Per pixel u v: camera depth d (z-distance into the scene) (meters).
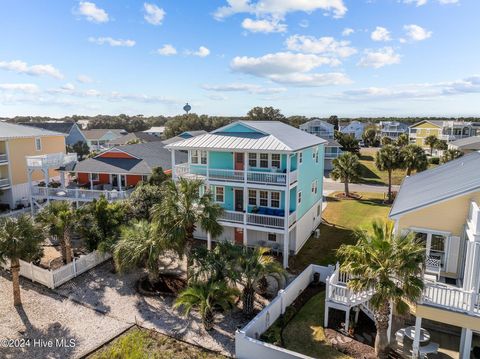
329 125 82.50
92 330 14.73
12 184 34.62
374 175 53.97
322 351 13.59
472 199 13.47
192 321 15.49
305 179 25.77
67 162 34.94
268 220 22.02
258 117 121.31
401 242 11.97
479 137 64.38
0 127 36.41
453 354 13.62
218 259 16.16
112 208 21.97
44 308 16.33
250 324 13.70
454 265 14.26
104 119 140.88
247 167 22.81
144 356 13.13
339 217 32.62
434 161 61.22
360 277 12.18
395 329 15.13
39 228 16.89
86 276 19.61
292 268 21.50
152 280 18.53
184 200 17.45
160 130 108.69
